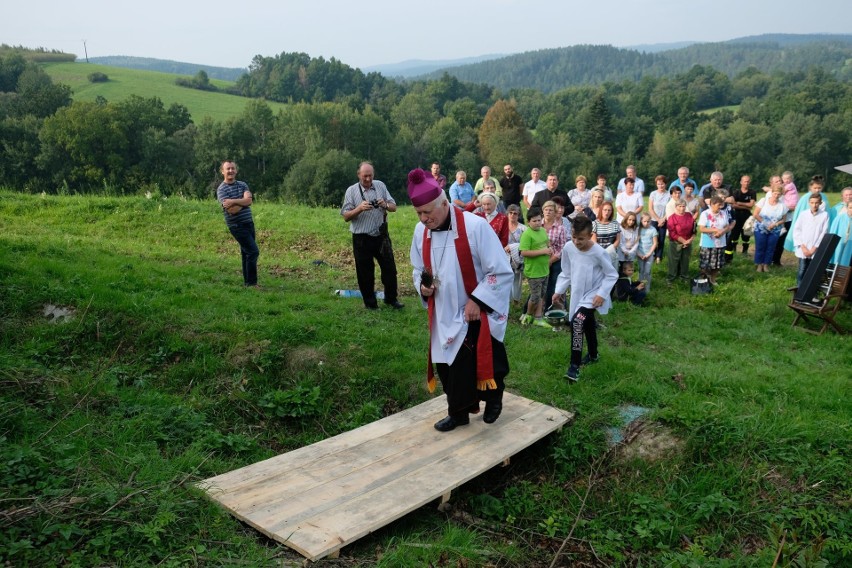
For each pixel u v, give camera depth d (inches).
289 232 535.8
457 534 170.2
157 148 1873.8
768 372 287.7
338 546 146.2
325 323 284.5
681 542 185.2
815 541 178.5
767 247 500.4
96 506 143.2
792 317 402.6
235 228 331.3
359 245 309.7
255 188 2021.4
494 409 204.5
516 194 509.4
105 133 1793.8
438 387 249.6
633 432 224.5
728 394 255.6
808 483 202.2
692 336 355.3
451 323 189.6
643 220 422.0
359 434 199.9
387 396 245.1
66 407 199.0
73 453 170.9
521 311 364.5
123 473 165.0
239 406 226.2
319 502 162.1
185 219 533.6
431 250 188.5
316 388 234.5
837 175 2484.0
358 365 254.4
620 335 343.3
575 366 256.7
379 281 418.6
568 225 358.3
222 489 164.9
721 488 201.6
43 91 2246.6
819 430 223.1
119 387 223.8
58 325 250.5
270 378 243.1
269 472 175.6
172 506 148.8
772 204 494.9
